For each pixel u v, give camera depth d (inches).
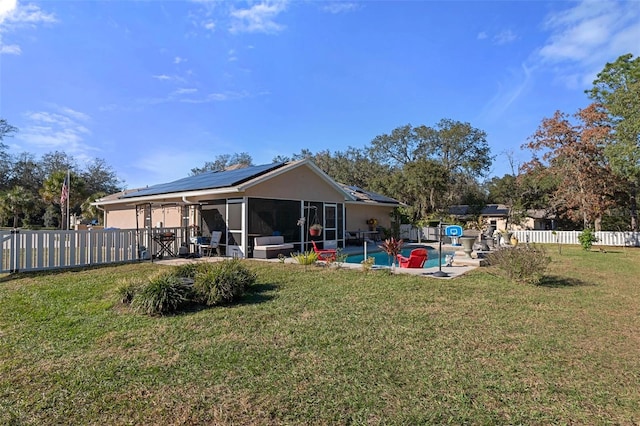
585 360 151.9
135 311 225.9
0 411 114.0
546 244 879.7
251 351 161.3
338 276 346.9
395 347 165.5
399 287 297.1
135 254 478.3
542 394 123.3
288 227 575.2
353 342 171.8
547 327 195.3
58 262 400.2
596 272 404.5
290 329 191.2
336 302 248.2
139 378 136.2
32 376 138.7
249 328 193.6
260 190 526.0
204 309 232.4
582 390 126.3
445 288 294.4
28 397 123.0
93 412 113.8
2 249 359.6
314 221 630.5
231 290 246.5
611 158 775.1
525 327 195.3
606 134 866.8
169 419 109.7
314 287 297.4
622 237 870.4
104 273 365.4
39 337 182.5
